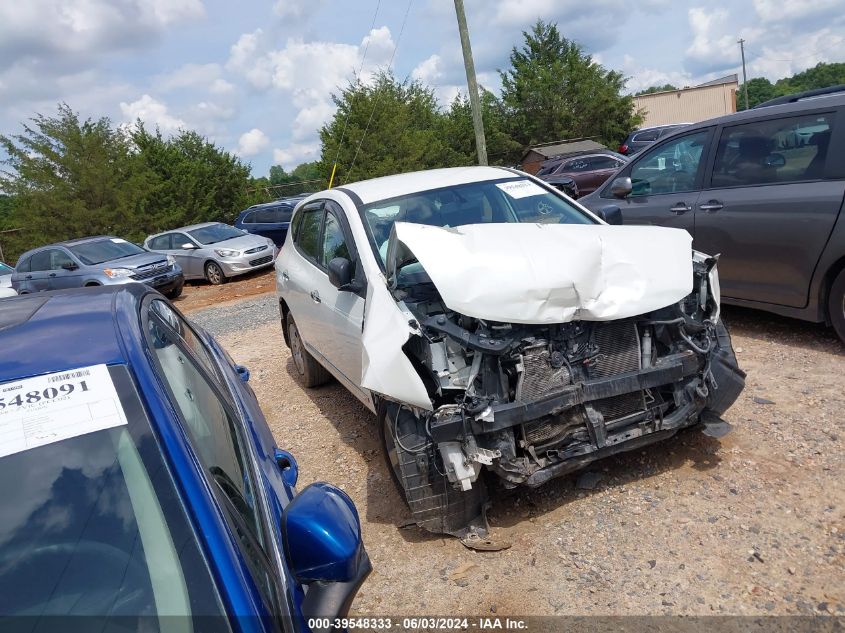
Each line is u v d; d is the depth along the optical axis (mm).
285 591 1586
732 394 3688
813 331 5547
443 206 4457
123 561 1393
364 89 33562
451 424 3062
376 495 4020
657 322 3389
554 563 3137
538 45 47312
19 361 1747
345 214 4484
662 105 50125
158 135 37719
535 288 3164
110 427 1581
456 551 3350
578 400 3230
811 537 3045
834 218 4758
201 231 18156
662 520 3320
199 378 2311
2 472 1503
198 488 1498
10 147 29953
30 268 16141
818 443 3785
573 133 45094
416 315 3277
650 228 3807
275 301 12547
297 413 5652
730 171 5598
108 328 1944
